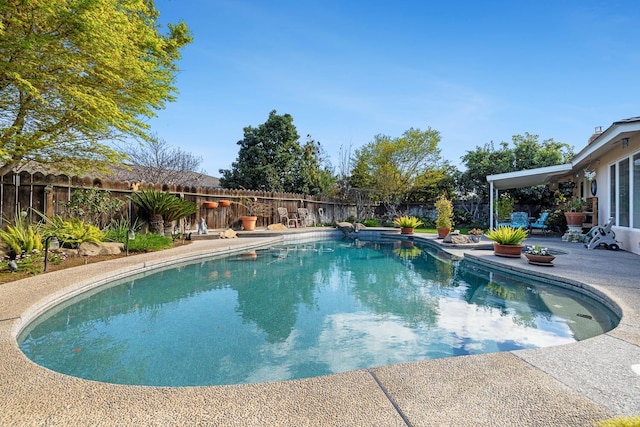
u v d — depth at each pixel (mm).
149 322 3926
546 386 2096
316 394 2008
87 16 4613
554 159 17625
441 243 10672
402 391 2035
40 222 7469
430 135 19531
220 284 5859
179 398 1962
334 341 3408
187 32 8438
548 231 13688
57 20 4648
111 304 4625
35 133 6117
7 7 4367
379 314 4293
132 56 5965
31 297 3883
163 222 10023
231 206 13711
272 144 22266
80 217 8617
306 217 16906
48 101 5723
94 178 9281
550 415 1788
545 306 4594
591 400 1937
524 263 6832
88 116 6027
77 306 4508
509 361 2451
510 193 17969
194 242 10117
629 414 1793
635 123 6570
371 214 20203
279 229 14492
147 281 5938
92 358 2979
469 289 5617
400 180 19281
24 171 7820
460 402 1913
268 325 3871
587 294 4832
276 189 21047
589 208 11633
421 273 7000
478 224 17750
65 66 5227
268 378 2664
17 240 6059
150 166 17078
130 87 6473
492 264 7238
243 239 11219
